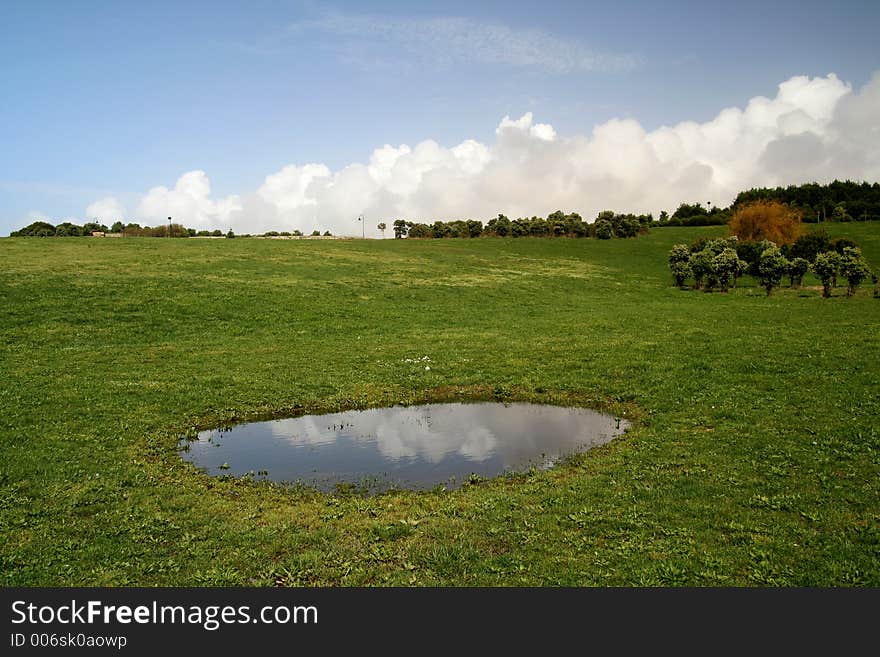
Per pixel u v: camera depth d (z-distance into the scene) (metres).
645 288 58.78
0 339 29.38
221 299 41.31
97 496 12.22
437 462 14.95
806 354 23.83
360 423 18.58
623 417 18.30
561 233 109.56
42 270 45.50
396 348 29.50
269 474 14.24
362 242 86.19
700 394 19.14
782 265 52.00
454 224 117.62
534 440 16.53
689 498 11.56
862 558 9.08
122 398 19.80
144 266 51.03
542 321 38.94
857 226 108.50
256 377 23.38
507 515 11.15
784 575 8.77
